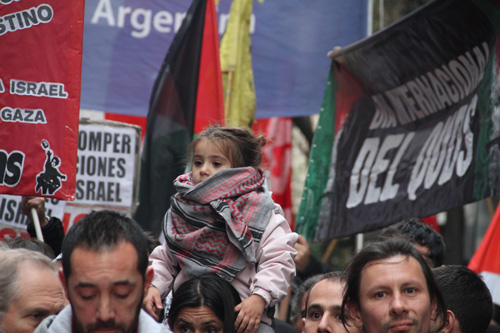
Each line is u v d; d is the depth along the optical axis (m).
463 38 7.31
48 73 6.10
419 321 3.94
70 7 6.16
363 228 8.13
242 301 4.69
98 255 3.29
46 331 3.59
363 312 4.02
